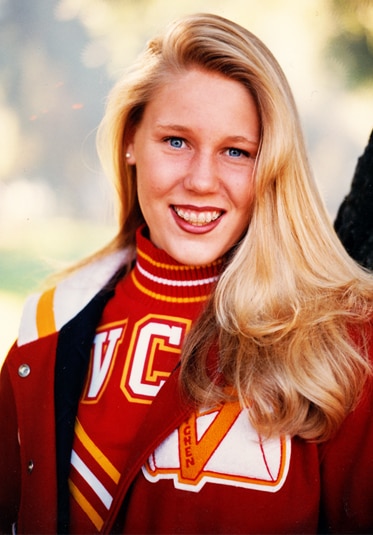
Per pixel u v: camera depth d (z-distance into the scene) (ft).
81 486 5.28
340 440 4.92
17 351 5.81
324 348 4.98
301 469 4.92
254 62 4.86
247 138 4.96
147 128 5.16
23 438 5.59
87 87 13.96
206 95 4.89
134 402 5.26
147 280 5.57
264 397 4.87
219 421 4.97
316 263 5.19
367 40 12.45
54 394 5.52
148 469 5.04
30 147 14.56
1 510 6.01
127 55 11.57
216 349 5.15
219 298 5.13
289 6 12.20
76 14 12.78
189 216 5.09
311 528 4.87
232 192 5.04
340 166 14.19
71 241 14.88
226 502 4.86
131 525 5.05
